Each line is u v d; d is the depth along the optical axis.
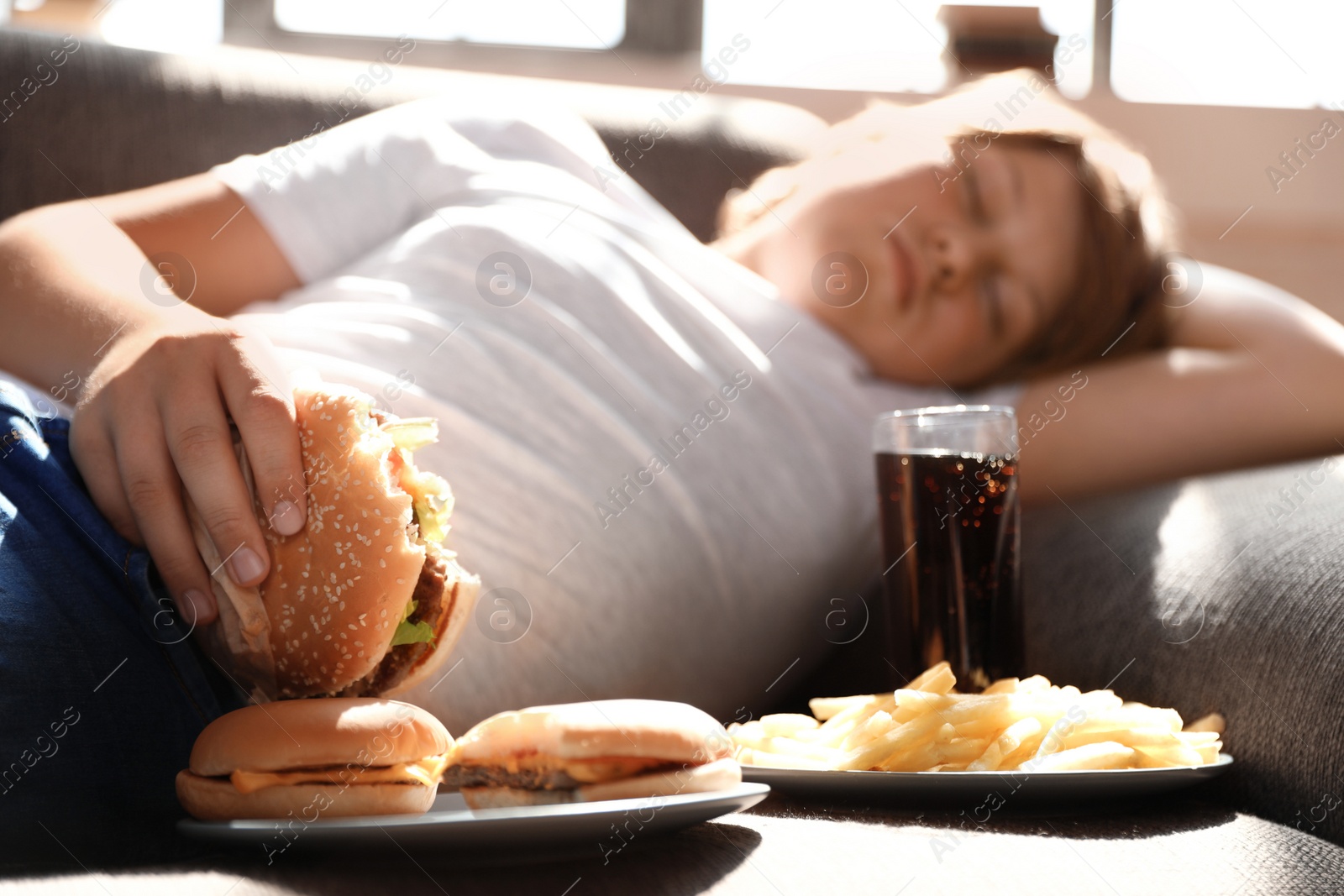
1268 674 0.85
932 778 0.75
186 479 0.73
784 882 0.67
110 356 0.79
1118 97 2.30
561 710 0.72
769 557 1.05
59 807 0.69
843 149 1.28
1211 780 0.86
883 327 1.19
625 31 2.29
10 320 0.86
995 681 0.88
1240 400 1.20
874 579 1.13
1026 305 1.21
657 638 1.00
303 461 0.73
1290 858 0.73
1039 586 1.01
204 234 1.08
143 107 1.18
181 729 0.74
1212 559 0.93
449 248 1.05
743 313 1.14
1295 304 1.38
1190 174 2.29
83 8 1.97
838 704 0.85
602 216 1.12
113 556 0.74
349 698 0.73
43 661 0.70
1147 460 1.17
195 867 0.66
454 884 0.65
